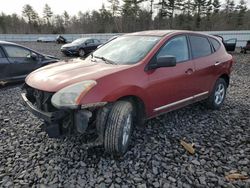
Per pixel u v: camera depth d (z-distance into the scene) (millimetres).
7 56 7336
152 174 3086
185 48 4461
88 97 2998
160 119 4758
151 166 3240
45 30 74562
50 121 3094
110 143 3213
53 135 3143
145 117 3777
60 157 3418
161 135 4086
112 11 62656
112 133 3178
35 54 8109
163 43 4016
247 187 2885
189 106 5559
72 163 3277
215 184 2928
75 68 3654
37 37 46250
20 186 2867
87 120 2992
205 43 5020
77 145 3689
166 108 4102
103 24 66250
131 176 3037
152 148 3664
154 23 57281
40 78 3463
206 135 4172
